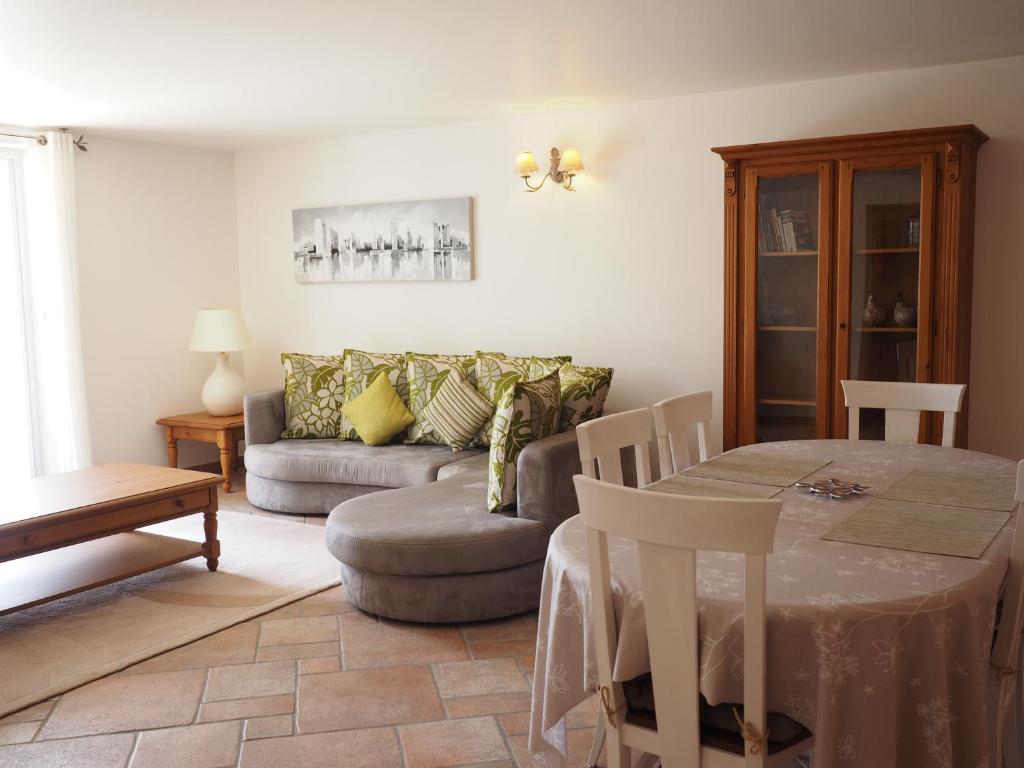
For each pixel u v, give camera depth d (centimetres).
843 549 184
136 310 588
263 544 442
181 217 613
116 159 573
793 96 443
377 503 373
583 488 163
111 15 319
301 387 534
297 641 321
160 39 350
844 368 405
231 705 271
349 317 609
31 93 442
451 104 486
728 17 333
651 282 491
